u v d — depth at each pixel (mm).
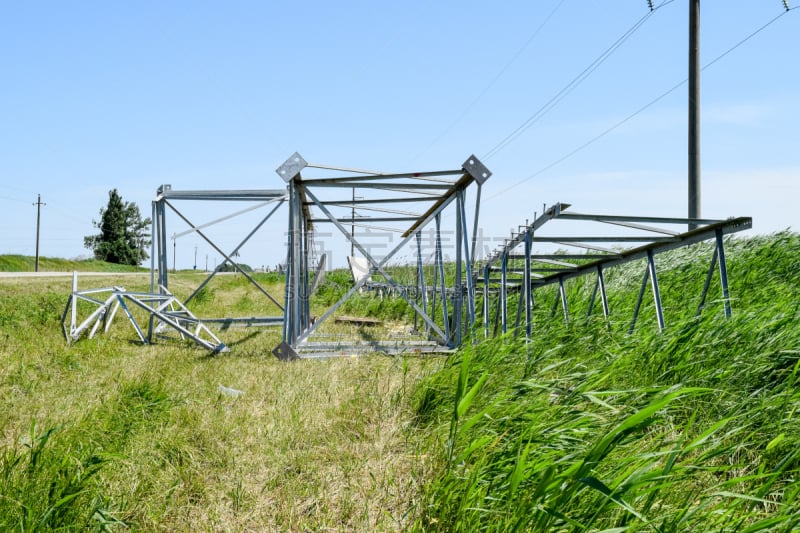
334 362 7793
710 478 3279
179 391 5887
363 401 5453
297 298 8766
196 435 4520
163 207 12047
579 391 3932
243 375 6891
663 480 2691
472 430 3900
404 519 3236
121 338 10141
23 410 5191
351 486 3678
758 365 4559
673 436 3701
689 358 4922
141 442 4277
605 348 5867
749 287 8734
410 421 4789
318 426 4793
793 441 3422
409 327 13445
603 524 2584
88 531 2891
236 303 18516
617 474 2814
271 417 5102
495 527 2682
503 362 5484
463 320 9312
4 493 2967
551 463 2672
